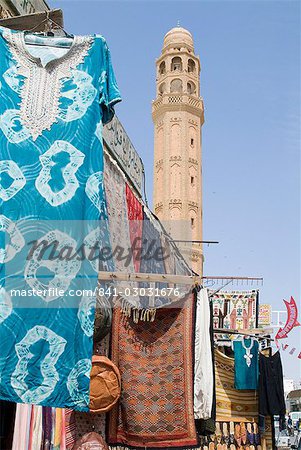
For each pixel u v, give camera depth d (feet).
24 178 11.37
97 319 13.96
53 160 11.59
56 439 14.58
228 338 32.07
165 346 15.92
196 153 131.44
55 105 11.93
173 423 15.38
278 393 25.09
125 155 20.68
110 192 16.62
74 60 12.27
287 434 107.55
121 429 15.21
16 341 10.51
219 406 25.57
